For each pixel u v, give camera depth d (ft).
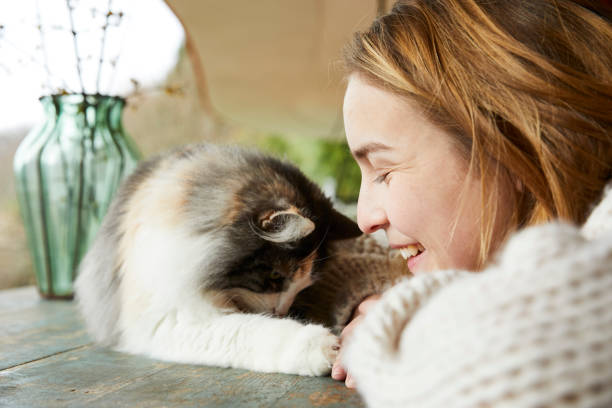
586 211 3.89
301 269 6.14
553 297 2.17
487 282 2.39
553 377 2.02
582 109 4.00
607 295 2.14
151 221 5.80
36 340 6.18
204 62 14.44
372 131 4.61
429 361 2.30
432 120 4.38
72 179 9.29
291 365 4.51
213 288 5.56
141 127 22.00
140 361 5.12
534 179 4.01
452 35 4.52
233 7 11.68
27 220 9.46
